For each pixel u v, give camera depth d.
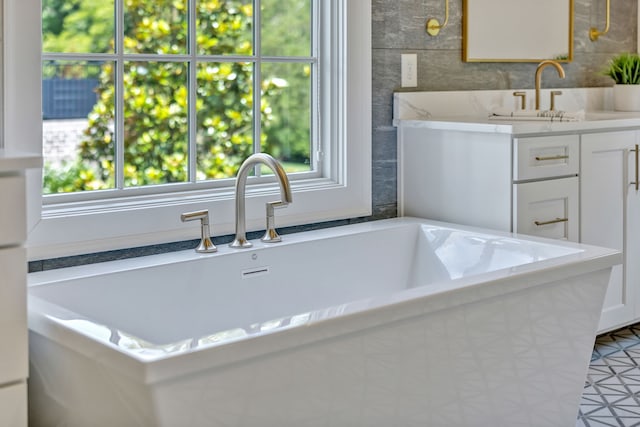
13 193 1.81
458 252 3.01
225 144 3.04
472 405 2.27
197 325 2.61
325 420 1.94
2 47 2.27
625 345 3.52
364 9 3.22
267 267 2.77
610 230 3.39
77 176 2.70
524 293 2.32
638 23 4.34
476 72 3.66
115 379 1.73
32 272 2.51
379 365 2.01
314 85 3.25
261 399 1.81
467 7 3.57
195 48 2.92
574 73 4.08
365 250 3.03
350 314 1.91
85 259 2.62
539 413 2.46
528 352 2.38
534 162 3.06
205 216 2.71
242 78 3.06
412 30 3.42
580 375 2.57
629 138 3.43
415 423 2.14
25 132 2.35
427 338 2.10
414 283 3.16
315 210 3.14
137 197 2.78
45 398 2.02
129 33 2.78
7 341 1.82
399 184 3.40
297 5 3.19
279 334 1.79
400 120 3.35
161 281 2.53
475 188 3.14
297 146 3.23
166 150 2.89
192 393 1.69
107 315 2.41
